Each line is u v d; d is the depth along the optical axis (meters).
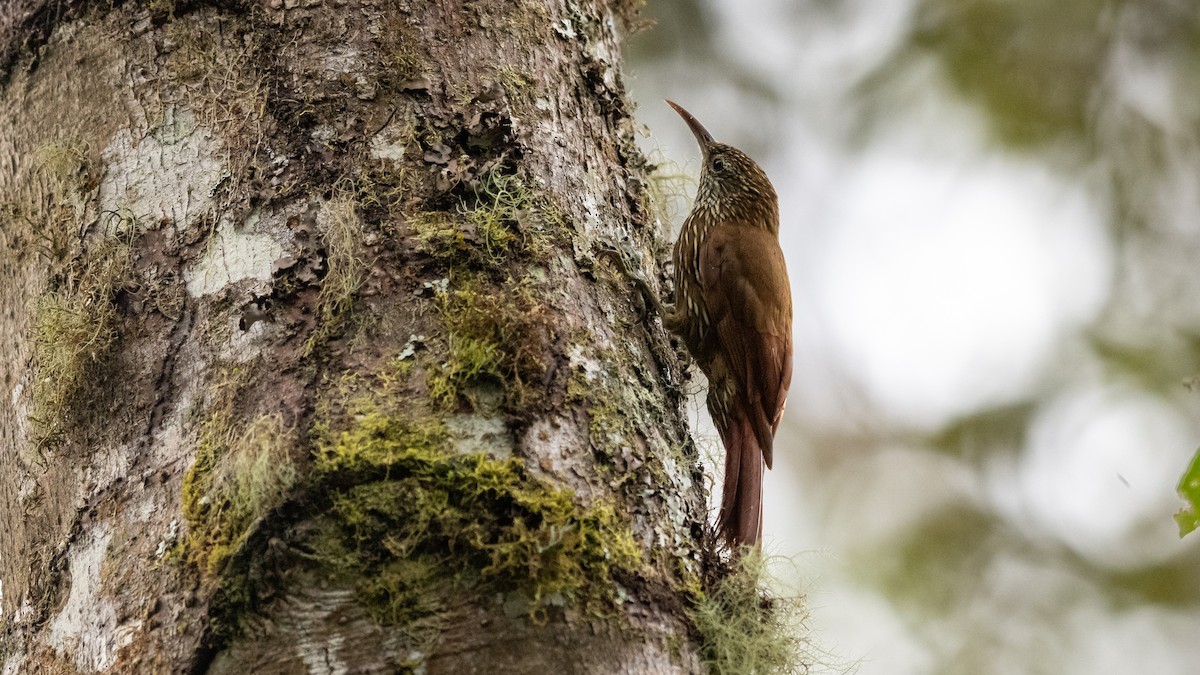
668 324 6.85
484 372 5.12
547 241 5.69
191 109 5.72
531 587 4.77
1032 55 12.42
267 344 5.20
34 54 6.12
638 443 5.48
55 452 5.44
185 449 5.13
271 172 5.51
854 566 12.94
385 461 4.84
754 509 7.06
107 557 5.09
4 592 5.67
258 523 4.75
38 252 5.80
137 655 4.80
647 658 4.94
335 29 5.79
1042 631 12.38
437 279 5.33
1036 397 13.05
